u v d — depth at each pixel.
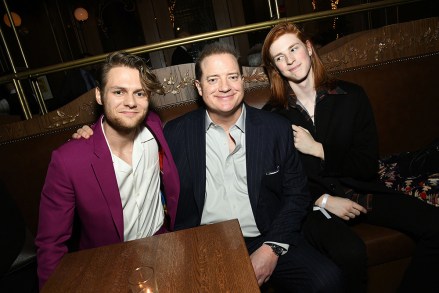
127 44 5.63
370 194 1.76
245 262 1.00
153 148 1.59
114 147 1.50
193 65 2.04
